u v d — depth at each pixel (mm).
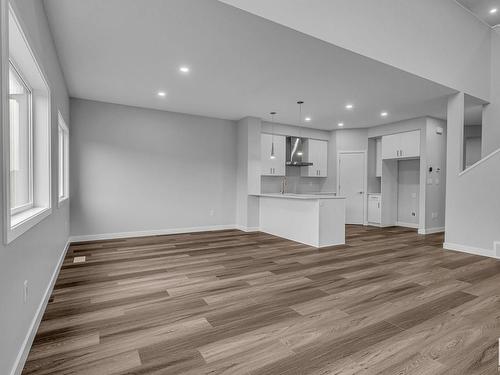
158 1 2324
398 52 3619
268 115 6043
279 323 2146
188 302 2512
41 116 2531
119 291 2744
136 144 5410
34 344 1836
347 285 2949
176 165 5824
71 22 2609
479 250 4285
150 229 5590
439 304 2492
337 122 6715
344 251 4445
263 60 3393
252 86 4270
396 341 1905
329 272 3381
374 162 7469
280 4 2654
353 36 3176
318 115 6008
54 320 2160
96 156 5059
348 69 3635
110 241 4996
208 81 4062
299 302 2527
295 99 4910
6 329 1366
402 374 1569
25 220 1722
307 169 7449
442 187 6438
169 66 3570
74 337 1926
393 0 3555
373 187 7465
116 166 5234
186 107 5438
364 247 4734
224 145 6391
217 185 6316
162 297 2613
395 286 2926
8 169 1376
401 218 7262
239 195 6441
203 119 6121
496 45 5051
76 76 3898
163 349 1798
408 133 6430
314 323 2150
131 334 1973
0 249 1289
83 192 4961
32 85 2430
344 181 7555
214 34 2824
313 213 4801
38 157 2521
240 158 6402
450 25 4305
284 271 3412
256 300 2564
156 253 4215
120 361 1670
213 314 2287
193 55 3270
